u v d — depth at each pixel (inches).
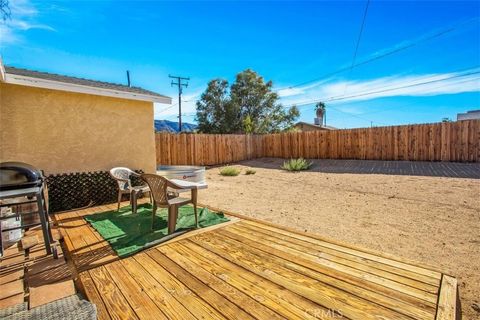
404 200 201.9
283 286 74.2
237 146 519.2
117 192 192.9
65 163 173.8
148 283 77.2
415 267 84.0
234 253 96.7
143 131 210.1
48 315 58.9
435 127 343.0
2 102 152.2
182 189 122.3
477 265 99.8
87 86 171.8
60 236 117.3
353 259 90.4
